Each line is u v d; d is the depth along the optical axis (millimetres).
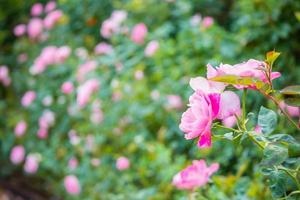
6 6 7234
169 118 4363
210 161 3771
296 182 1887
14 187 5758
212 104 1858
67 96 5293
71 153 4930
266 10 4230
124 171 4297
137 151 4379
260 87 1848
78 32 6250
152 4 5277
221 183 2965
